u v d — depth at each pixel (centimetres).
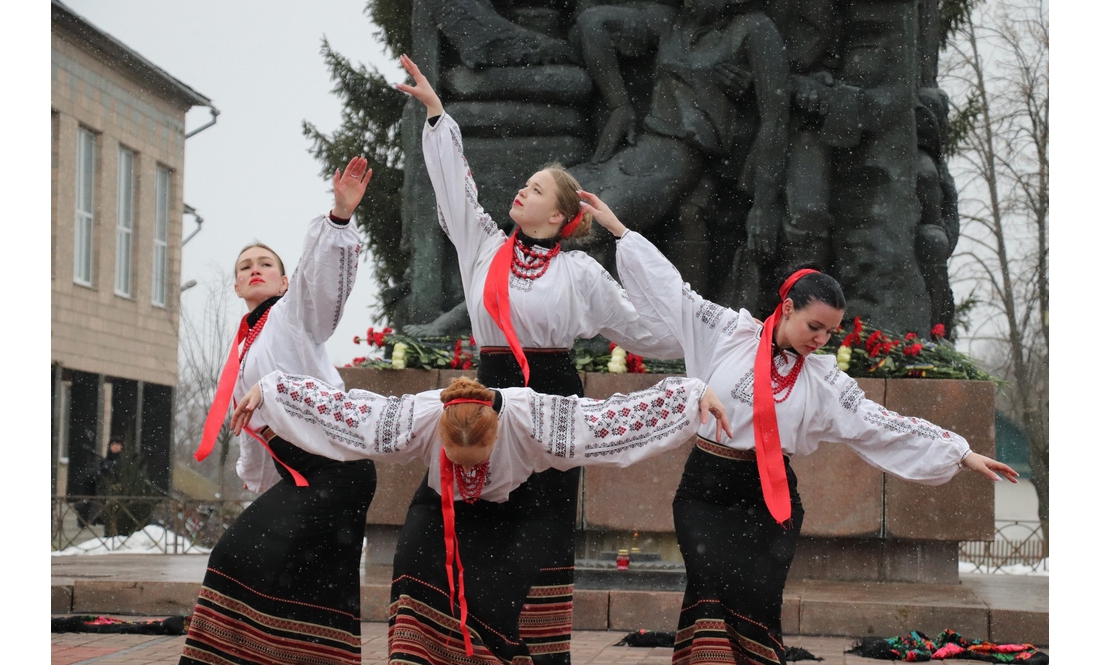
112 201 2486
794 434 518
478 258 571
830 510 893
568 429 470
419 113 1048
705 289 1030
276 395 473
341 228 552
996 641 760
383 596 827
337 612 536
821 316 509
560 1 1077
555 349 551
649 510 907
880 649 695
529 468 479
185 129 2719
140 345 2578
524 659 490
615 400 477
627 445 472
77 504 1858
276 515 527
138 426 2570
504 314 534
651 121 1020
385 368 937
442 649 468
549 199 553
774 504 497
